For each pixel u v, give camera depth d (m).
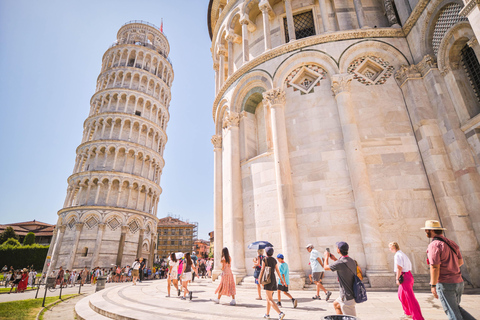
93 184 44.50
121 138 48.56
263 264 6.50
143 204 47.75
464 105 10.76
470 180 10.06
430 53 12.20
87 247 39.50
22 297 15.99
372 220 10.73
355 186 11.36
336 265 4.91
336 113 12.91
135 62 56.72
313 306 7.59
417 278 10.01
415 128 12.06
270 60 14.86
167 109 61.34
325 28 14.59
